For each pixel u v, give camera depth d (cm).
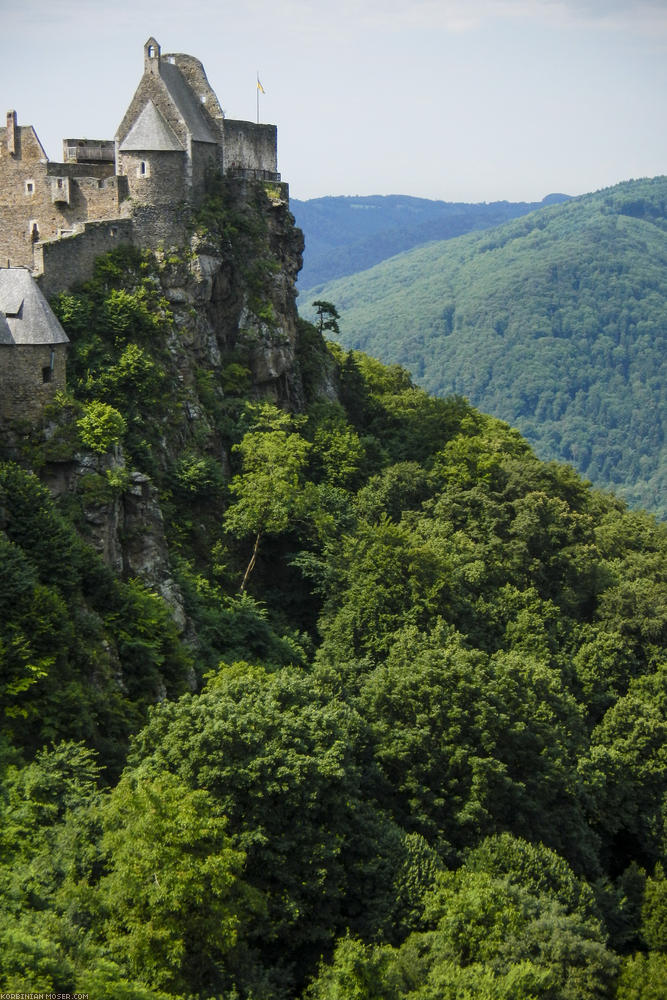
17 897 4009
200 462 8438
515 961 4853
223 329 9800
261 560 8869
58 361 7244
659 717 7806
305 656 7925
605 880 6600
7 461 6700
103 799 4659
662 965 5372
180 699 5259
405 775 5881
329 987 4416
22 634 5316
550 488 11231
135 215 9144
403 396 12706
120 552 7162
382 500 9681
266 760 4816
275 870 4712
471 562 8956
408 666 6544
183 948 4075
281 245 10600
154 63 9294
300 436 9712
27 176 9256
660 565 10575
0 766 4744
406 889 5088
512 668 7150
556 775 6388
